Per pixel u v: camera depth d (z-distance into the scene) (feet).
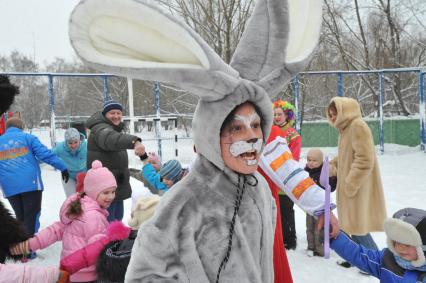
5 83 6.27
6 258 6.78
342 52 55.88
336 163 13.79
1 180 14.35
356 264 7.23
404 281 6.91
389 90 59.82
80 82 88.48
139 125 69.00
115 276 7.11
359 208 11.75
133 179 28.50
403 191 23.73
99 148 13.85
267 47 4.42
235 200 4.33
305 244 15.21
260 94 4.21
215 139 4.17
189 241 4.02
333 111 12.30
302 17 4.73
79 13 3.58
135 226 8.80
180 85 3.91
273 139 6.49
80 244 9.00
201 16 35.01
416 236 6.63
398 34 56.24
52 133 35.73
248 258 4.29
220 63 3.95
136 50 3.87
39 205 14.97
